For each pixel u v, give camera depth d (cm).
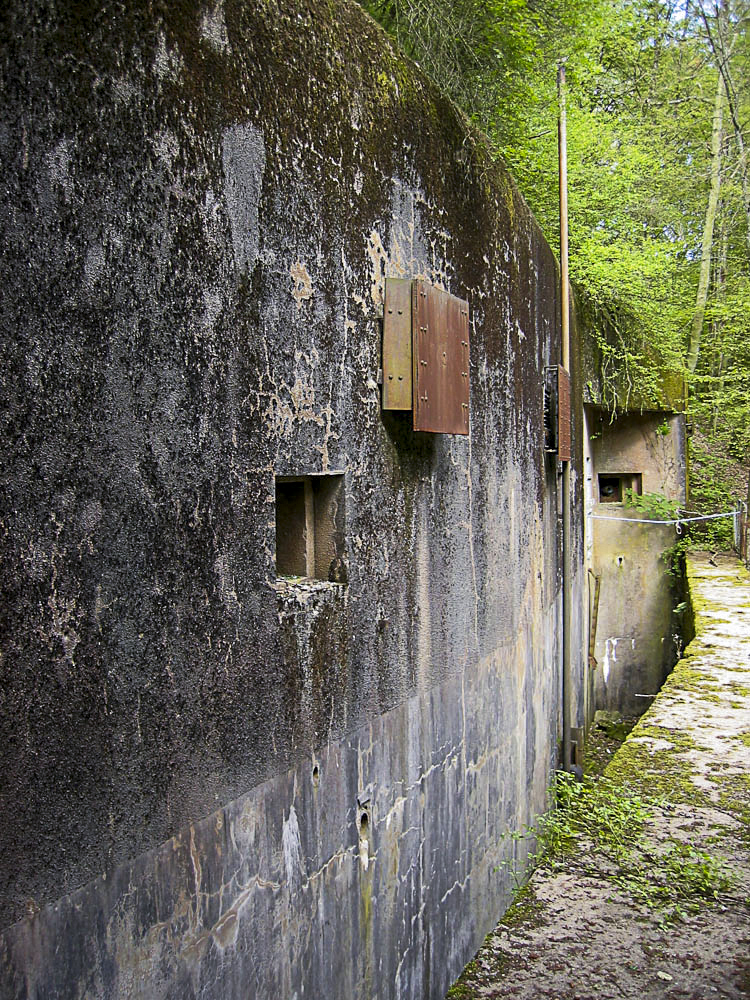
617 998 303
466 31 493
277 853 257
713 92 1533
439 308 358
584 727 959
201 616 222
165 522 209
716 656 700
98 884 187
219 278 229
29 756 169
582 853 404
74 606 181
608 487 1195
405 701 353
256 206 246
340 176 296
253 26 247
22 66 169
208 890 225
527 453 554
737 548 1217
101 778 188
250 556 244
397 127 344
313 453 279
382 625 331
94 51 187
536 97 661
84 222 184
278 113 258
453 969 403
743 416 1388
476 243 442
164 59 209
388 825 336
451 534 407
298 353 269
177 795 213
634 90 1384
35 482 171
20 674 167
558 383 637
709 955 327
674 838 405
